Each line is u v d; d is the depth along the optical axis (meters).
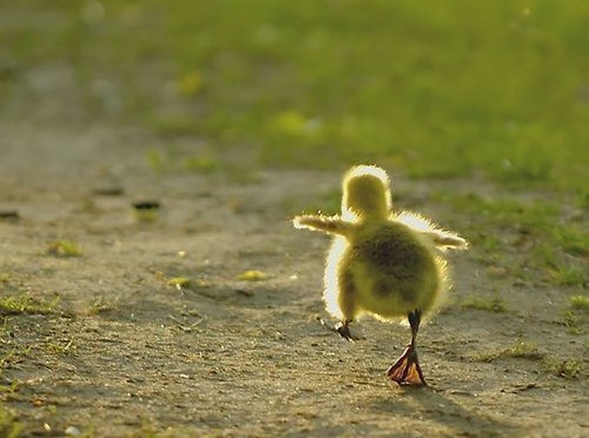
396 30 31.47
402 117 24.66
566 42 29.02
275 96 27.05
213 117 25.61
